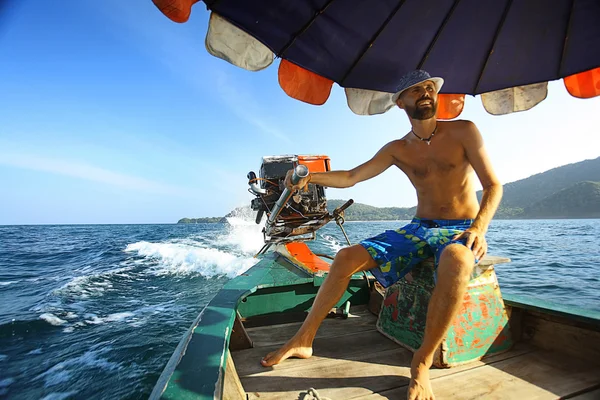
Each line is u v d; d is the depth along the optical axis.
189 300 7.63
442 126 2.14
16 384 4.09
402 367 1.89
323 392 1.63
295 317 2.85
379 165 2.39
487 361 1.92
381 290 2.89
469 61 2.41
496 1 1.96
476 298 2.00
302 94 2.28
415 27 2.11
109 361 4.64
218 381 1.20
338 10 1.88
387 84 2.56
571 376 1.73
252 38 1.86
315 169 4.50
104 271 11.16
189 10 1.39
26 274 11.55
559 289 8.23
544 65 2.37
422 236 2.04
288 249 4.48
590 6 1.89
